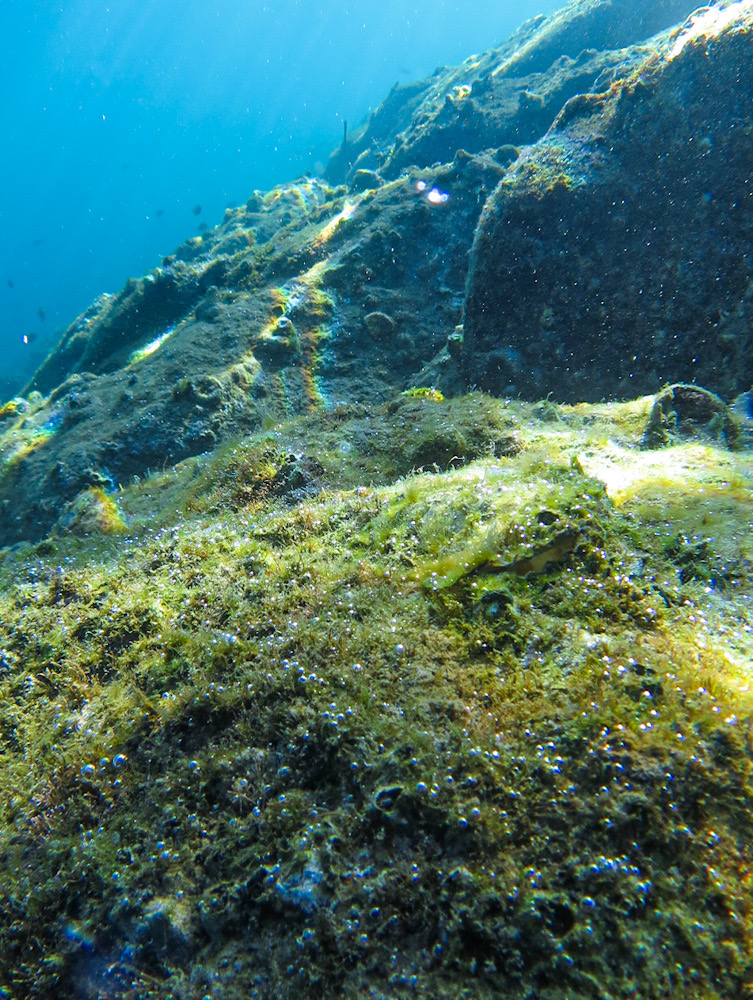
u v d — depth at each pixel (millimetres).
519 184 6562
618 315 6023
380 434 5043
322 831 1554
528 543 2189
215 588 2572
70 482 7422
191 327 9414
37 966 1566
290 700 1896
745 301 5227
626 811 1429
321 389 8430
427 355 8805
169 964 1480
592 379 6117
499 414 4871
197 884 1576
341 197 13602
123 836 1731
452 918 1363
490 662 1894
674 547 2529
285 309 9094
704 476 3191
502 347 6637
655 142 5926
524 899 1345
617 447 3951
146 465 7543
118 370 9883
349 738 1722
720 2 6273
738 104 5395
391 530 2660
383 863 1480
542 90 12734
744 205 5348
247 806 1698
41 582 3225
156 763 1901
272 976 1387
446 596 2137
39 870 1731
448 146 12992
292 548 2785
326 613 2203
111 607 2668
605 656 1808
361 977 1336
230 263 11086
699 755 1505
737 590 2268
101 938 1568
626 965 1229
